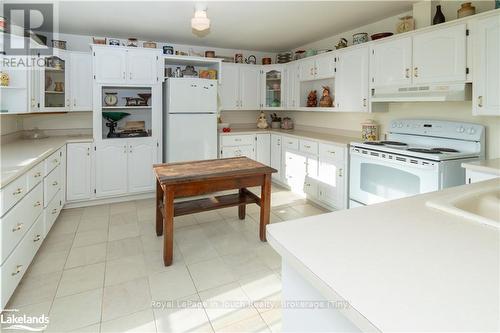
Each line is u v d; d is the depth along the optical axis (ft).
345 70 12.34
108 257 8.79
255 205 13.43
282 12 11.24
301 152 14.35
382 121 12.10
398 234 3.05
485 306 1.92
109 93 13.94
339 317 2.43
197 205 9.72
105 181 13.46
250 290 7.25
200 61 15.37
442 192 4.54
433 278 2.24
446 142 9.48
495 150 8.58
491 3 8.57
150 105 14.29
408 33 9.55
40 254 8.92
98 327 5.98
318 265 2.45
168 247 8.30
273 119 18.37
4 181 5.95
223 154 15.89
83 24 12.63
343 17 11.73
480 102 7.77
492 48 7.46
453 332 1.70
